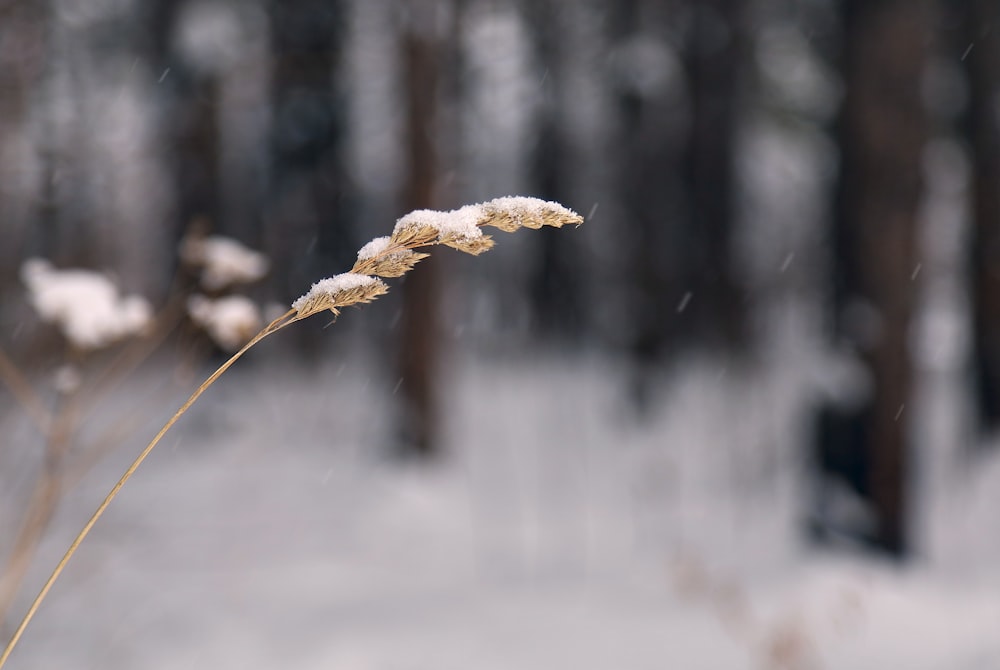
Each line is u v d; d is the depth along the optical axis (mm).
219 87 10539
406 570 6027
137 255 14016
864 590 5449
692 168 12492
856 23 6656
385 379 11023
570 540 7066
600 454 10102
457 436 10273
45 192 9625
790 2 12375
